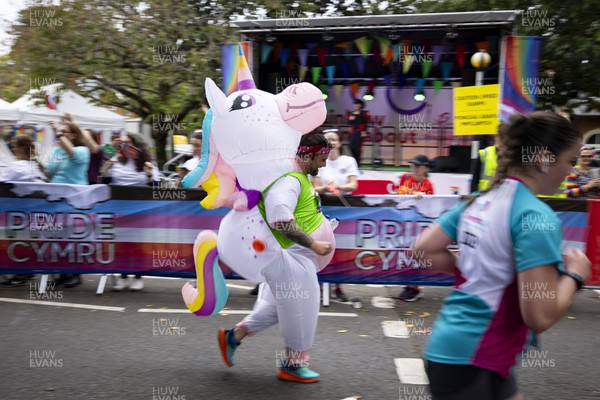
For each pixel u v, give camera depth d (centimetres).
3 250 644
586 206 606
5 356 445
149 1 1405
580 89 1184
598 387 401
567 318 585
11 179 662
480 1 1149
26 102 1545
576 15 1086
